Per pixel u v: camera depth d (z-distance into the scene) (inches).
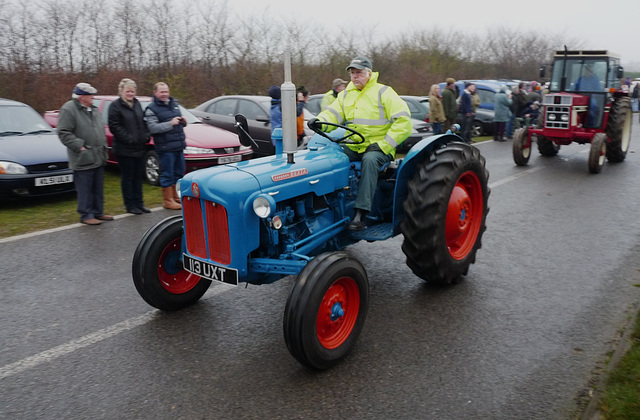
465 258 183.8
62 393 124.3
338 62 816.9
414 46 1117.1
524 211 280.7
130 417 115.3
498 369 132.1
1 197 278.5
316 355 127.3
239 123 160.6
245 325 158.1
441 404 118.5
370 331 152.5
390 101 167.0
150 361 138.0
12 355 141.3
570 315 160.9
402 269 201.5
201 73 679.1
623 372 122.2
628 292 177.3
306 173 151.3
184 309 168.7
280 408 117.7
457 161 171.3
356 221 161.6
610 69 414.9
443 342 145.7
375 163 163.5
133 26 650.2
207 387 126.1
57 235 241.9
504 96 571.2
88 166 253.0
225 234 137.6
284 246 149.0
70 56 604.1
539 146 467.8
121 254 218.1
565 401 118.7
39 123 329.1
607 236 237.5
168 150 279.9
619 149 426.6
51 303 172.9
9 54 551.5
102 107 378.9
